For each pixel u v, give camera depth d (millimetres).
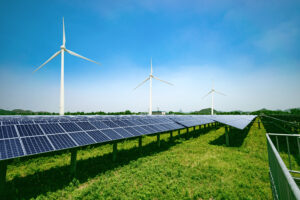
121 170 10367
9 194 7500
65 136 9102
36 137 8109
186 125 19609
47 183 8789
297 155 13406
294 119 32844
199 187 8273
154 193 7633
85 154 14672
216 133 26984
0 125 8180
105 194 7531
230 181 8938
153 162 11852
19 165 11820
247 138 22016
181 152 14688
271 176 5566
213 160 12336
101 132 11102
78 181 8609
